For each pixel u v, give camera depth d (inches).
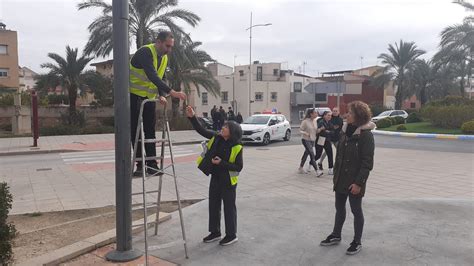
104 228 225.5
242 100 1953.7
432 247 194.1
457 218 240.5
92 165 509.7
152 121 196.4
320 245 198.2
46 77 1197.1
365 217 242.8
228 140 201.8
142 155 173.0
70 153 657.6
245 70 2223.2
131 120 192.7
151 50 182.4
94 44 1011.9
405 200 284.0
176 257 183.8
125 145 175.0
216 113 1038.4
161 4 1010.1
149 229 223.8
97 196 328.5
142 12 991.0
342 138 192.7
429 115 1039.0
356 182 181.5
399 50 1793.8
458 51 1205.1
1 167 501.4
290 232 218.2
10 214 269.9
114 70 173.0
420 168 452.4
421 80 1856.5
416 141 814.5
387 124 1159.6
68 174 439.8
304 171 441.7
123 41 171.5
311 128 410.0
